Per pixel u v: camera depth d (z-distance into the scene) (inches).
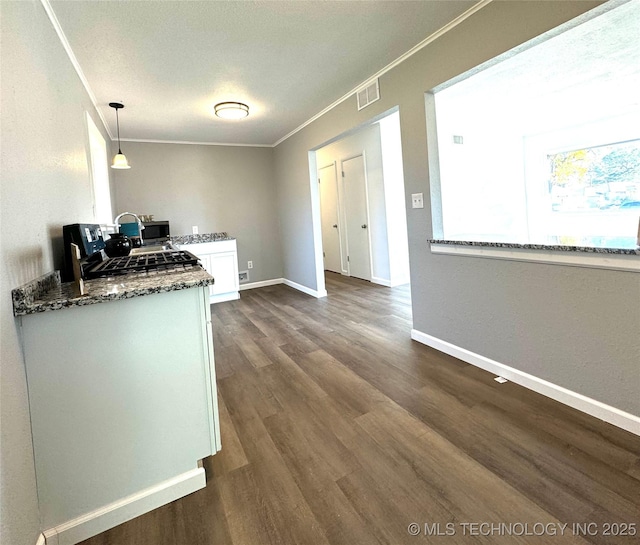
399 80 106.7
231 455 65.7
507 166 194.9
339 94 133.4
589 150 182.4
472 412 74.0
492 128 185.9
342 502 53.2
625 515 47.4
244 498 55.1
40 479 46.6
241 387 92.5
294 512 51.9
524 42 72.8
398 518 49.7
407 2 78.3
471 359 96.6
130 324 51.1
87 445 49.3
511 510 49.6
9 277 42.3
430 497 52.9
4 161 42.9
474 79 118.2
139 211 190.2
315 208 185.2
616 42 92.8
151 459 53.8
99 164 130.6
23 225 48.4
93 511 50.1
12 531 38.5
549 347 76.5
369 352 110.7
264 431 72.6
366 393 85.4
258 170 221.5
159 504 54.4
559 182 195.5
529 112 164.1
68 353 47.3
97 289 51.7
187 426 56.3
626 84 128.0
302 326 141.9
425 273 108.7
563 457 58.9
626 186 171.3
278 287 222.5
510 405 75.4
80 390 48.4
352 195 231.1
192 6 75.4
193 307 55.7
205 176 206.4
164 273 66.1
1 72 43.9
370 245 219.0
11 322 41.8
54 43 73.3
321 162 260.4
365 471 59.4
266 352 116.2
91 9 73.5
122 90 116.4
